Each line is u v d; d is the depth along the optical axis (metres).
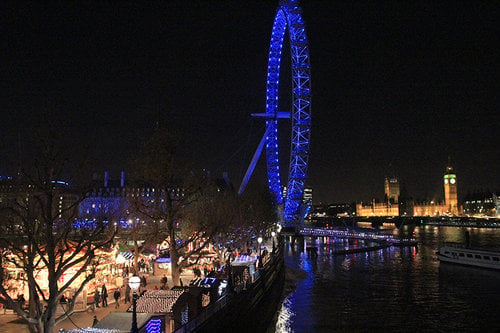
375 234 196.62
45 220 27.45
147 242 54.03
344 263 115.62
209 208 64.56
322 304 66.56
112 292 48.16
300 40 149.75
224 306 37.12
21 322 35.56
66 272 41.59
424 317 58.47
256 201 117.56
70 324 35.25
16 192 31.36
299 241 170.38
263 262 67.62
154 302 29.02
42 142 28.36
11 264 41.97
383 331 52.31
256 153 161.25
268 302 57.91
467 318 57.84
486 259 102.75
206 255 72.44
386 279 89.06
